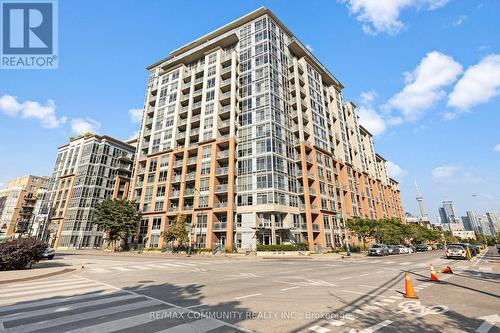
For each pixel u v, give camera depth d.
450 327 5.78
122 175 70.69
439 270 17.45
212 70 53.00
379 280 12.93
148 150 56.66
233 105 47.53
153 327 5.60
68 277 13.30
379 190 80.75
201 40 59.25
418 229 75.31
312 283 11.87
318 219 44.50
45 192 73.69
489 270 17.03
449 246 28.69
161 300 8.13
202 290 9.90
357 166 67.44
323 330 5.53
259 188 41.00
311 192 45.47
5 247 15.05
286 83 52.47
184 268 18.28
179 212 44.94
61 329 5.45
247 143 45.09
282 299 8.41
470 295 9.20
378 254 35.03
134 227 48.00
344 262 25.19
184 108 54.66
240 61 52.59
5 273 13.41
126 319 6.14
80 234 60.12
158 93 60.41
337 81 68.31
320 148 50.72
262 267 19.62
